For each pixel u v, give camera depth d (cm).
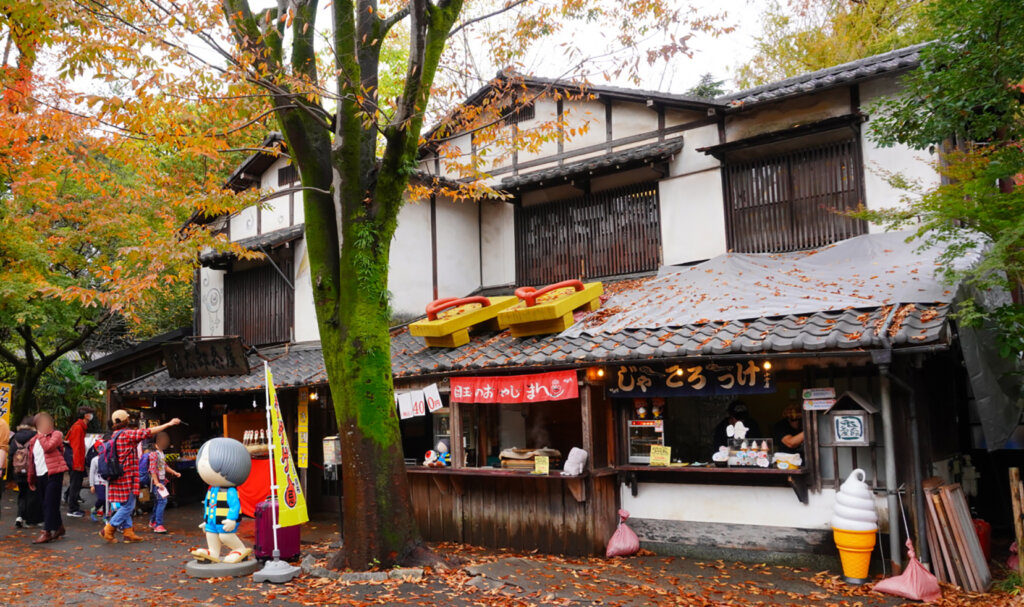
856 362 794
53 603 745
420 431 1373
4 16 832
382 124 1052
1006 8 712
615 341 958
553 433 1256
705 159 1280
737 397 1159
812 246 1158
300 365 1385
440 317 1221
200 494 1686
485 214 1594
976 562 749
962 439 1065
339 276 884
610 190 1386
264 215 1642
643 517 991
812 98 1183
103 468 1102
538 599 734
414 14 814
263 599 755
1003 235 694
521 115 1505
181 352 1538
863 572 772
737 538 912
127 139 921
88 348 2406
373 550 832
